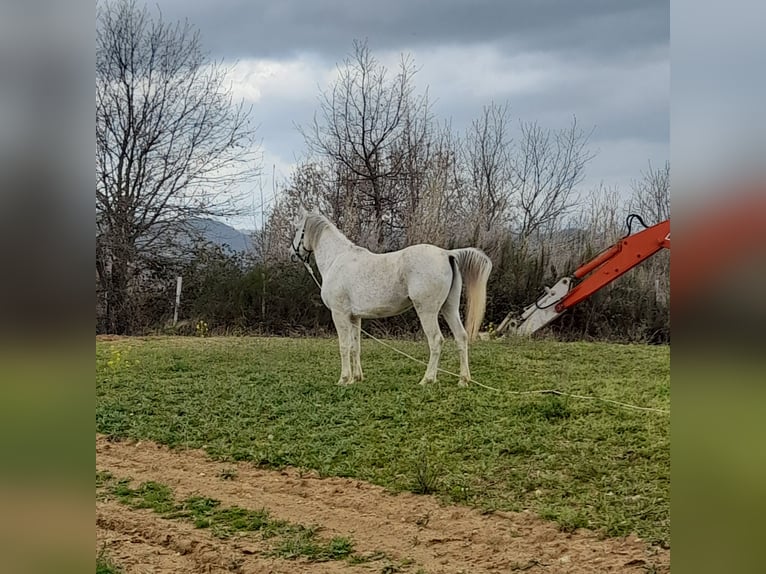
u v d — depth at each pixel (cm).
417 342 1393
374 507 587
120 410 924
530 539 502
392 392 925
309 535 530
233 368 1149
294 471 694
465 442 719
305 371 1102
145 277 1912
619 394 869
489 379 988
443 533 525
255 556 496
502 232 1672
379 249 1914
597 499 559
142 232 1958
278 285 1672
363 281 966
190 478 686
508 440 708
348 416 839
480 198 2070
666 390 883
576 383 947
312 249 1035
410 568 464
